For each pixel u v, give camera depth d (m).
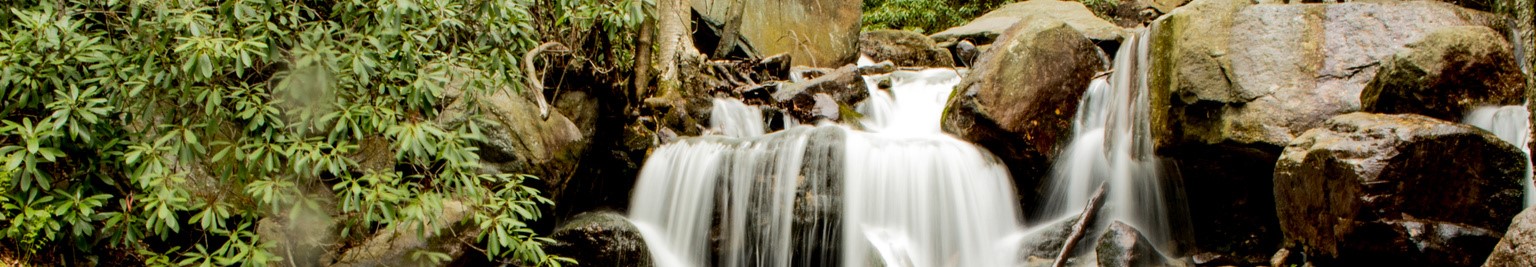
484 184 5.05
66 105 3.68
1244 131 4.83
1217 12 5.23
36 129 3.64
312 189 4.69
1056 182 6.35
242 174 3.93
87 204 3.83
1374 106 4.50
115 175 4.19
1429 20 4.93
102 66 3.84
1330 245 4.02
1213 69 5.02
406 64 4.14
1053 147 6.29
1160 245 5.75
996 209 6.15
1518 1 3.98
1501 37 4.57
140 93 3.97
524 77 5.30
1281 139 4.71
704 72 7.98
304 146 3.90
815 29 10.83
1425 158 3.81
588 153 6.00
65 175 4.02
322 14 4.52
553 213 5.50
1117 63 6.29
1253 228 5.54
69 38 3.88
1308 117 4.72
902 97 8.42
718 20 9.50
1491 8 5.58
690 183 5.91
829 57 10.88
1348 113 4.52
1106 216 5.94
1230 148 4.95
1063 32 6.68
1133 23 15.49
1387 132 3.88
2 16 3.95
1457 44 4.32
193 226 4.53
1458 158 3.86
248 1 3.87
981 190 6.11
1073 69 6.59
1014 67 6.32
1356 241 3.84
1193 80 5.05
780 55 8.95
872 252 5.53
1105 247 5.25
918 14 14.74
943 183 5.99
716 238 5.75
